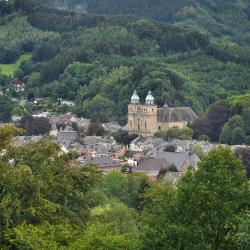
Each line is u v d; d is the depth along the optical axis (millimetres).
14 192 195500
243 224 158375
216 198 168000
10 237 188500
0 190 197625
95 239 173500
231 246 168250
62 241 185375
